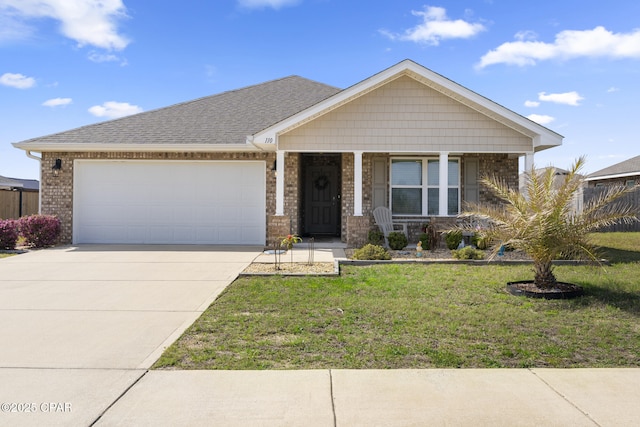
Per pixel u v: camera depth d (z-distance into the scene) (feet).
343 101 38.04
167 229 42.98
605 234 52.47
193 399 11.23
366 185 43.86
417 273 26.73
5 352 14.33
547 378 12.53
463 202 44.16
